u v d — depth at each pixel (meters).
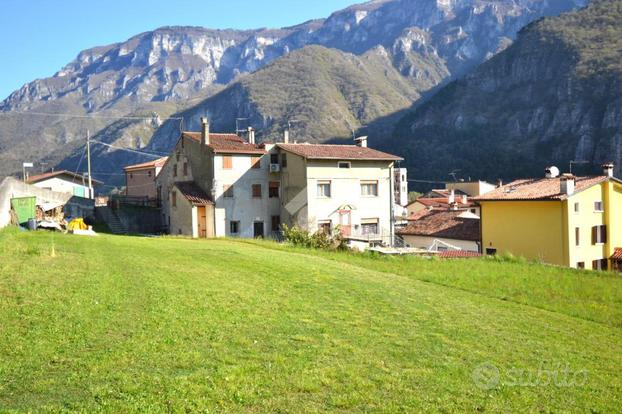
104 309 13.77
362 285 20.11
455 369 11.58
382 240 48.78
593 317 18.53
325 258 29.17
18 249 22.56
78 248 25.52
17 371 9.78
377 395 9.88
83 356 10.60
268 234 51.28
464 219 46.09
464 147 140.12
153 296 15.52
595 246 38.88
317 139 151.88
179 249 28.19
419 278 24.33
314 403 9.37
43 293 14.82
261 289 17.81
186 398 9.14
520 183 43.88
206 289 17.02
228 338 12.33
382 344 12.91
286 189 50.47
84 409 8.48
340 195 48.78
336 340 12.82
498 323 16.25
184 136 54.44
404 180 116.19
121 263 21.23
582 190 37.78
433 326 15.01
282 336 12.82
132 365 10.37
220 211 49.22
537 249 38.31
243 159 50.38
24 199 39.44
